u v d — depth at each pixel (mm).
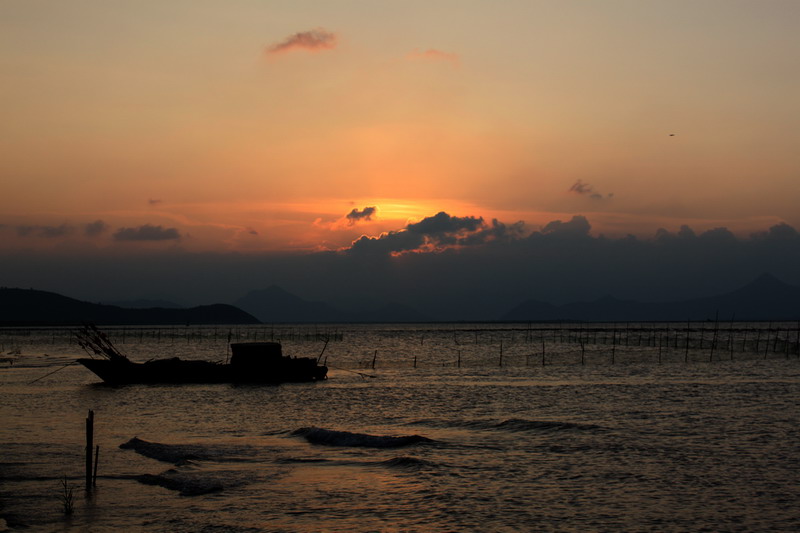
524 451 29719
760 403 44219
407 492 23266
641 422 37031
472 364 81812
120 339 152750
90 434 23281
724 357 88688
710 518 20625
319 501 22203
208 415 40469
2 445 30062
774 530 19609
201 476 24922
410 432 34500
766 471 26000
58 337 167500
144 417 39469
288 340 160500
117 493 22781
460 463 27469
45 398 48125
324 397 49375
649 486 24047
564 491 23422
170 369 57469
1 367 74062
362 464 27188
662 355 92000
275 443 31375
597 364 79125
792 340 143375
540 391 52312
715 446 30531
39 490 23000
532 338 161875
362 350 118562
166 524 19859
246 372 58094
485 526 19953
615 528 19797
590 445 30906
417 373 69438
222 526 19781
